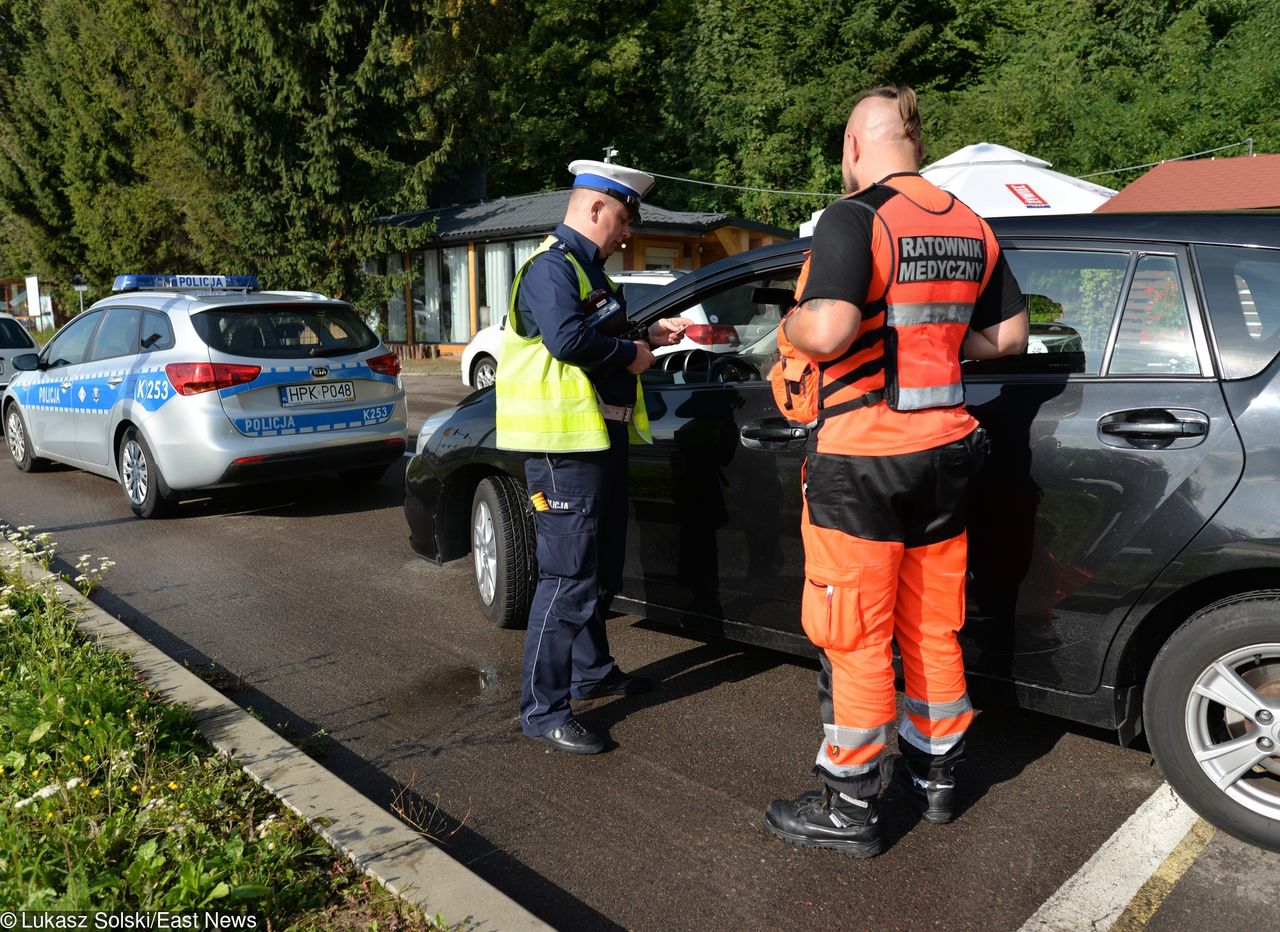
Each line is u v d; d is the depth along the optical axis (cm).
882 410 239
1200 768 258
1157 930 228
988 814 280
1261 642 245
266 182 2055
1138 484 260
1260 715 247
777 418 328
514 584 428
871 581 246
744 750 323
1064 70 2145
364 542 605
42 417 800
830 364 246
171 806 257
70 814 252
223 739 308
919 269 236
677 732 337
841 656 253
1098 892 242
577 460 314
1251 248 259
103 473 727
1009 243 294
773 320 397
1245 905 236
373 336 704
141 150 2505
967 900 241
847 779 254
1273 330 252
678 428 357
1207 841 263
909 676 269
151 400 638
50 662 338
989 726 336
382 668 399
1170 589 258
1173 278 267
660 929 233
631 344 309
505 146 2861
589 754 321
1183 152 1908
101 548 593
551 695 327
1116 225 281
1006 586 283
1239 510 246
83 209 2692
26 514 691
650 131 2973
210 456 621
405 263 2312
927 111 2212
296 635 439
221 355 627
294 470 652
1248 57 1933
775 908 240
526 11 2908
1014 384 282
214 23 1956
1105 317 275
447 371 1953
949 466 242
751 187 2422
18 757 275
